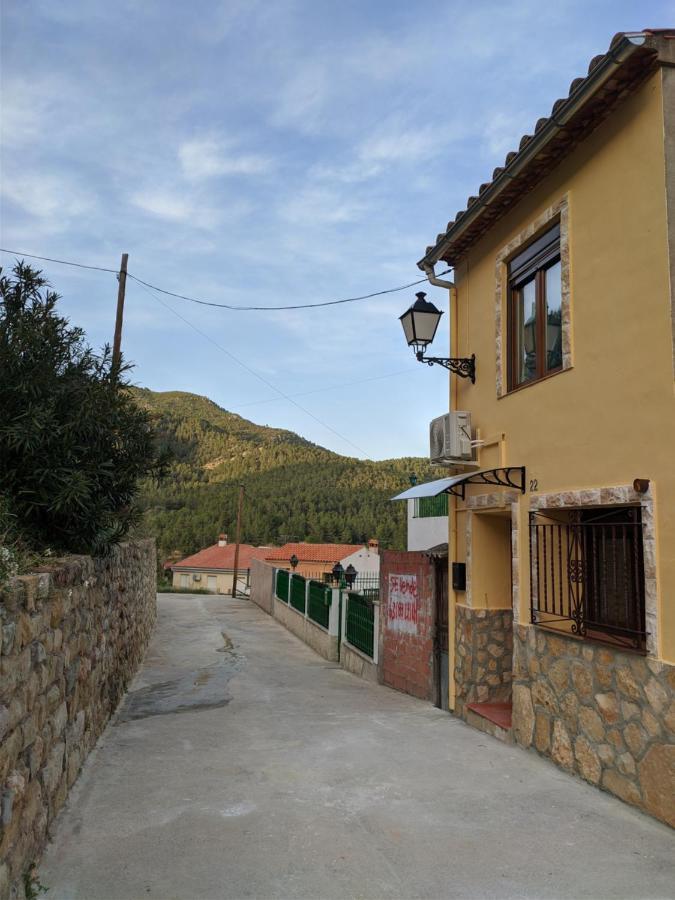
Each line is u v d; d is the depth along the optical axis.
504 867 3.65
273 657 13.89
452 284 8.22
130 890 3.36
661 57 4.56
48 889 3.37
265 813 4.42
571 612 5.43
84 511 5.79
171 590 43.06
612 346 5.00
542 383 5.99
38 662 3.80
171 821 4.28
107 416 6.24
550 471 5.80
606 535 5.34
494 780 5.12
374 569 48.12
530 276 6.57
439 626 8.58
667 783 4.20
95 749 6.09
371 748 6.11
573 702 5.25
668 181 4.54
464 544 7.60
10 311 5.77
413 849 3.86
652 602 4.39
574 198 5.58
